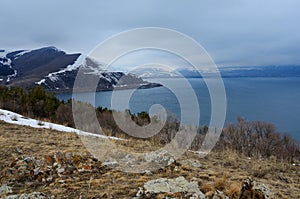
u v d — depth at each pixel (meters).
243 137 15.17
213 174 5.71
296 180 6.39
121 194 4.50
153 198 4.31
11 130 10.18
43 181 5.01
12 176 5.13
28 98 19.70
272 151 15.15
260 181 5.84
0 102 18.94
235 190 4.48
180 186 4.70
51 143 7.98
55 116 17.72
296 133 26.50
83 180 5.09
